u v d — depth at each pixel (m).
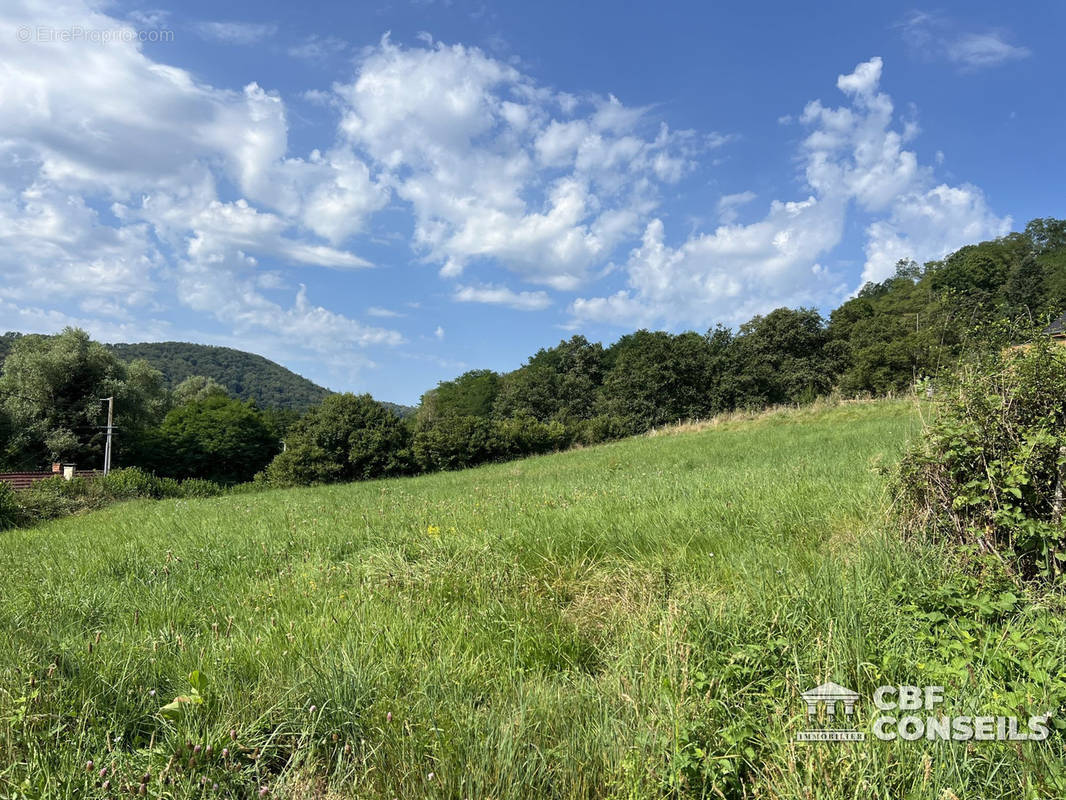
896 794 2.21
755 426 28.23
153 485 27.56
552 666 3.57
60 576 6.16
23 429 44.81
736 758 2.36
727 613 3.53
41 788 2.39
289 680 3.18
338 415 36.16
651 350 53.41
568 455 30.78
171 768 2.52
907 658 2.93
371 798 2.45
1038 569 3.71
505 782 2.43
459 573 4.99
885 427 17.38
